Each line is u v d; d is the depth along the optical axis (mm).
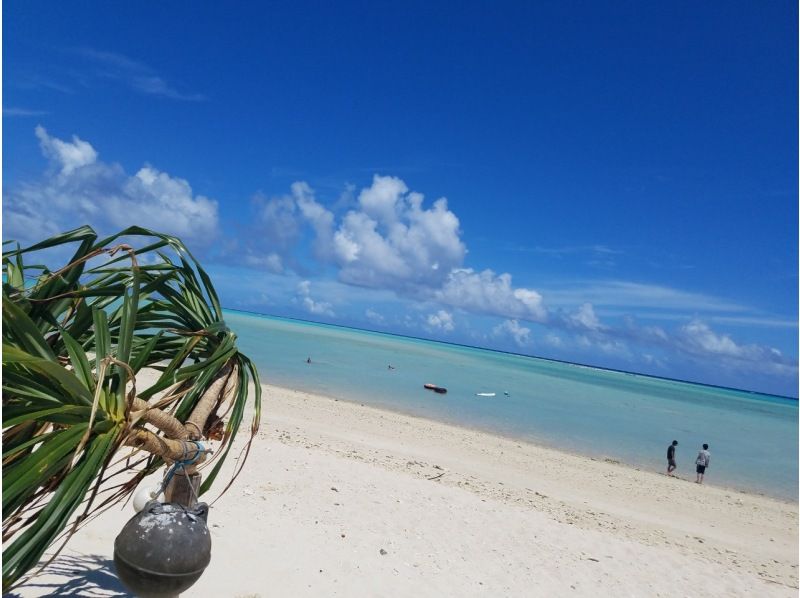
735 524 14070
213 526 5949
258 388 3555
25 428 2871
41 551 2299
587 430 29297
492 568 6883
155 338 3125
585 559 8047
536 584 6703
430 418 24500
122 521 5547
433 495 9680
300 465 9812
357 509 7965
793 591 8648
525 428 26234
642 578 7758
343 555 5996
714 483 20672
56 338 3186
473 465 15000
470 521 8641
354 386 32812
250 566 5113
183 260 3586
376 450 14195
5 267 3107
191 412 3303
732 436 37688
